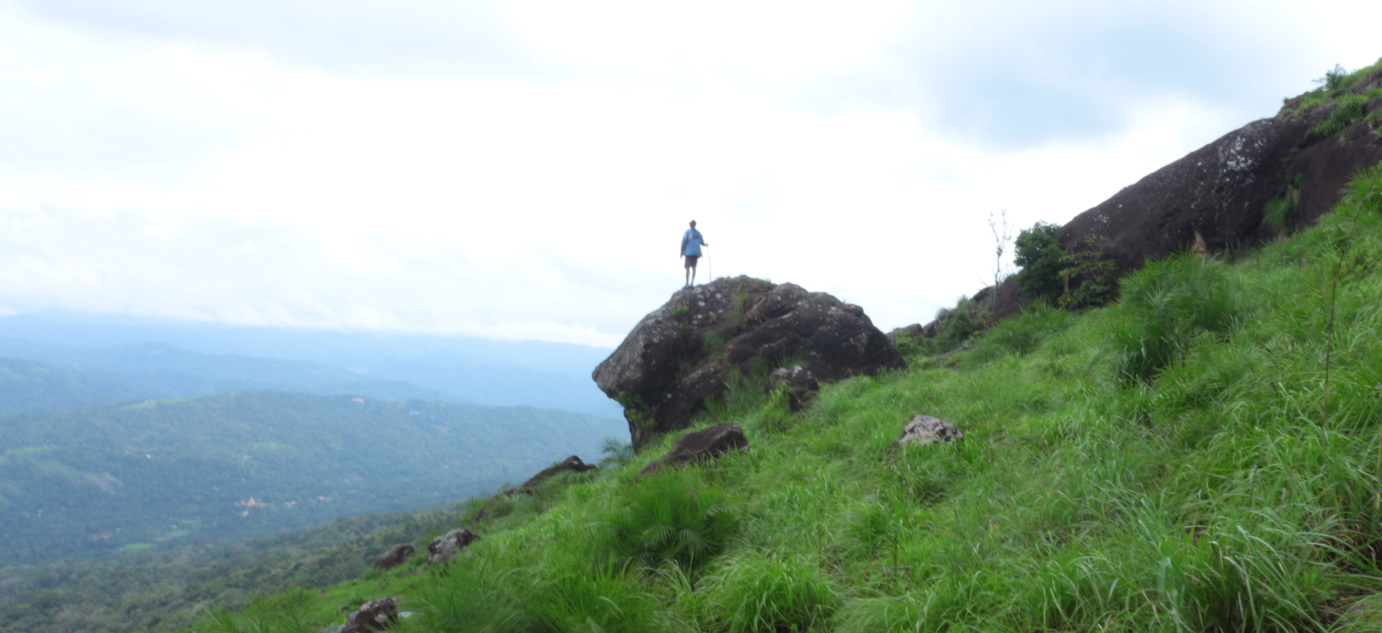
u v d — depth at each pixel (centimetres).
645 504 514
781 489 639
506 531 967
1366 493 275
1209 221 1459
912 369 1373
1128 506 358
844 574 423
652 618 376
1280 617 236
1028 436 560
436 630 352
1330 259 668
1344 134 1241
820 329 1434
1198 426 418
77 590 13438
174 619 5425
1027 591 308
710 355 1487
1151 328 604
